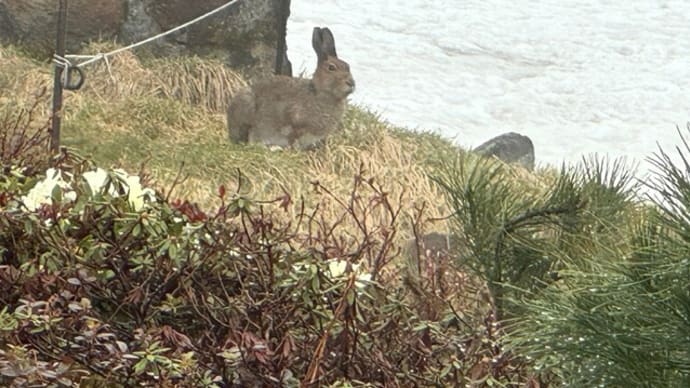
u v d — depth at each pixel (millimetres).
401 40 59000
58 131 22500
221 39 36750
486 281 12625
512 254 12492
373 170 31016
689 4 69625
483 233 12508
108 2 35438
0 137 20609
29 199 14547
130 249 14203
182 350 13281
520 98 53969
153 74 34438
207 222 14117
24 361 11977
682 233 9633
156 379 12656
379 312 14398
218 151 30047
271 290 14039
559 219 12320
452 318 14438
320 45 32375
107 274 14086
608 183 12531
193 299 13844
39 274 13727
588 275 10094
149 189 14836
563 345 9992
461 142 48344
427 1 65000
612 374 9875
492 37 61438
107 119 31250
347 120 33688
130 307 13977
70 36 35281
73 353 12773
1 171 16297
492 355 13672
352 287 13242
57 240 14102
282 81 32344
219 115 34219
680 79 58625
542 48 61031
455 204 12648
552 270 12375
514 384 13250
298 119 32062
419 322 14414
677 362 9680
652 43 63281
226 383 13000
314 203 27359
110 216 14141
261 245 14344
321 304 13906
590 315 9867
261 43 37500
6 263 14508
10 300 13844
